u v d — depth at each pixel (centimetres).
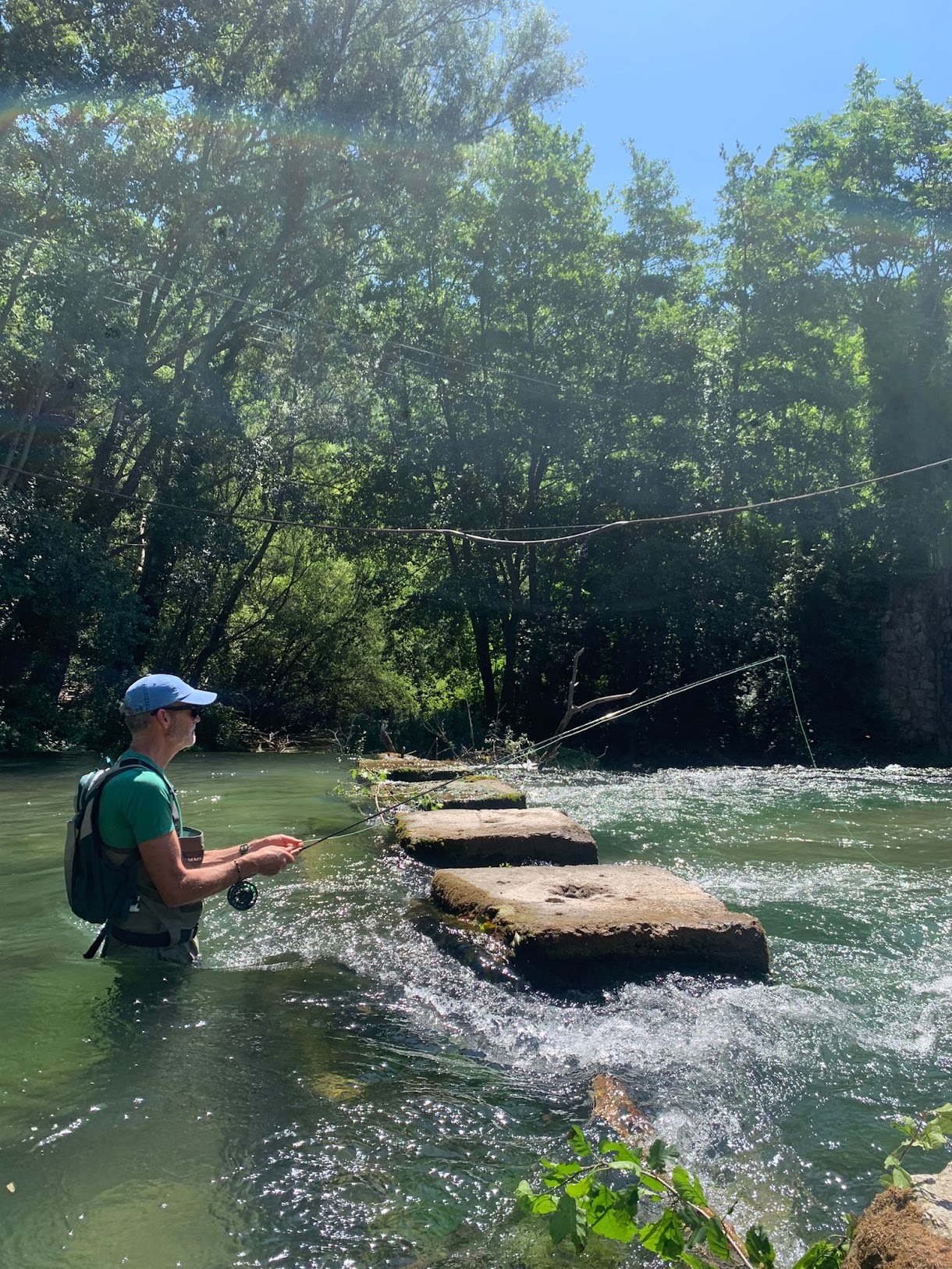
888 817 815
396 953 408
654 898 431
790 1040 319
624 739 2311
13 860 605
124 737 1878
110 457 2142
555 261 2362
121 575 1875
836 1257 180
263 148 2044
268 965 392
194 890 367
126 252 1931
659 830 736
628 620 2342
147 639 1955
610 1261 199
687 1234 204
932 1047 315
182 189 1880
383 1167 234
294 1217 212
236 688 2473
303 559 2584
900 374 2327
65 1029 317
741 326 2398
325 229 2094
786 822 784
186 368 2173
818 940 436
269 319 2112
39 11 1767
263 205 1991
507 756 1503
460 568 2377
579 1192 177
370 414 2394
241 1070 288
